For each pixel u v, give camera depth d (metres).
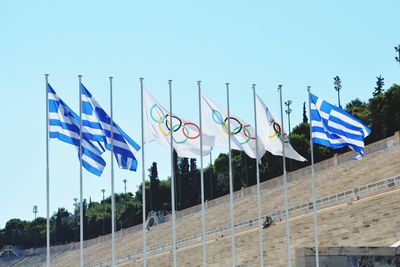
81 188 78.50
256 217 158.50
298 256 77.38
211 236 154.50
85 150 78.56
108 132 79.69
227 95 87.88
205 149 86.94
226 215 178.75
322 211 130.50
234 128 88.25
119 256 191.38
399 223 100.88
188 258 144.88
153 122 84.50
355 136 82.75
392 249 75.94
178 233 184.38
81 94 79.38
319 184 157.00
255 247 127.19
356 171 151.50
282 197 165.50
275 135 88.12
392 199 114.88
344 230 110.88
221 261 130.12
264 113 88.25
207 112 87.69
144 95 84.25
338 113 83.69
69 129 78.25
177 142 86.25
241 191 190.50
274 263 112.88
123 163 80.00
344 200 130.50
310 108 84.56
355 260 75.50
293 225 129.38
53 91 78.31
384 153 153.88
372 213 111.81
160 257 159.50
